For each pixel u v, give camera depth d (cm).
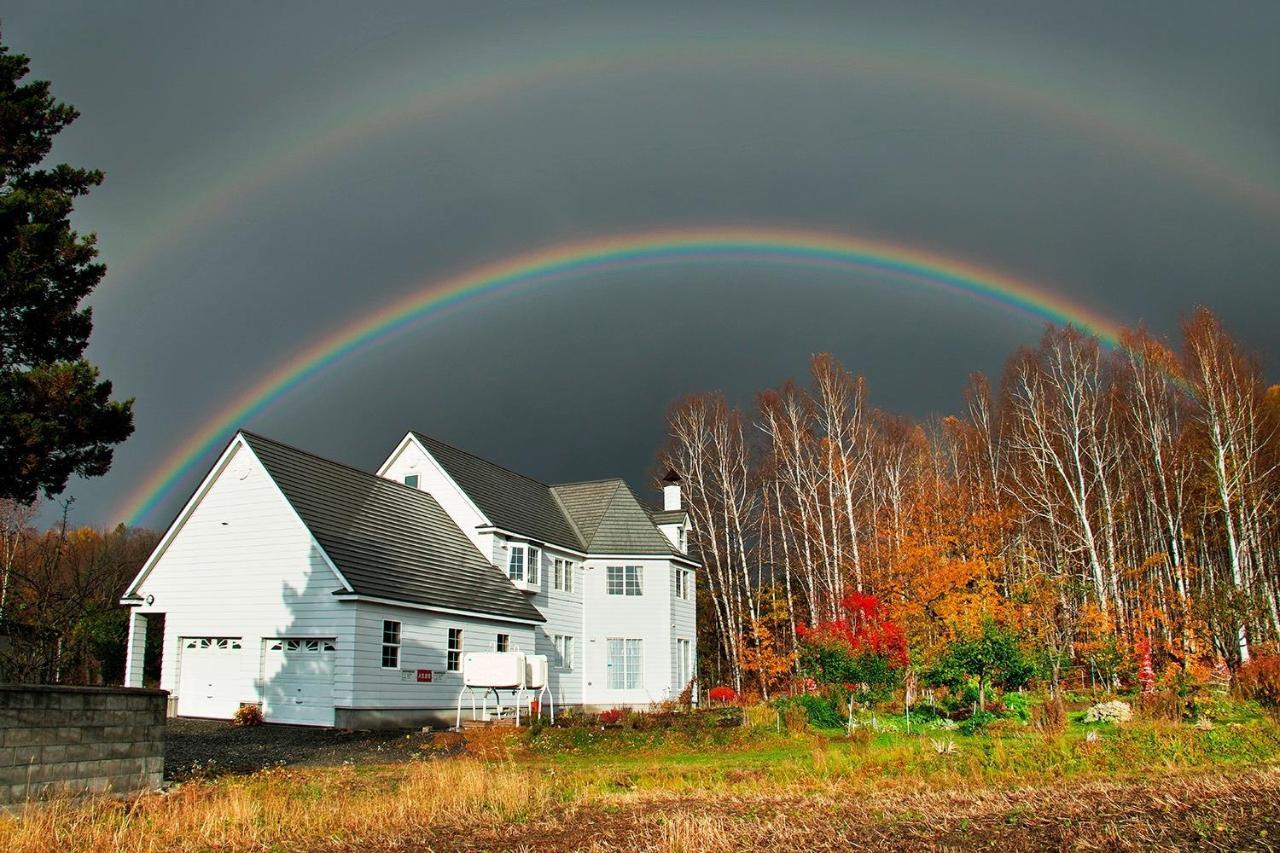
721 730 2020
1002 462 4438
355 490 2833
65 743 1172
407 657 2514
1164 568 3797
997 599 2947
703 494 4697
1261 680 2131
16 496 1688
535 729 2014
